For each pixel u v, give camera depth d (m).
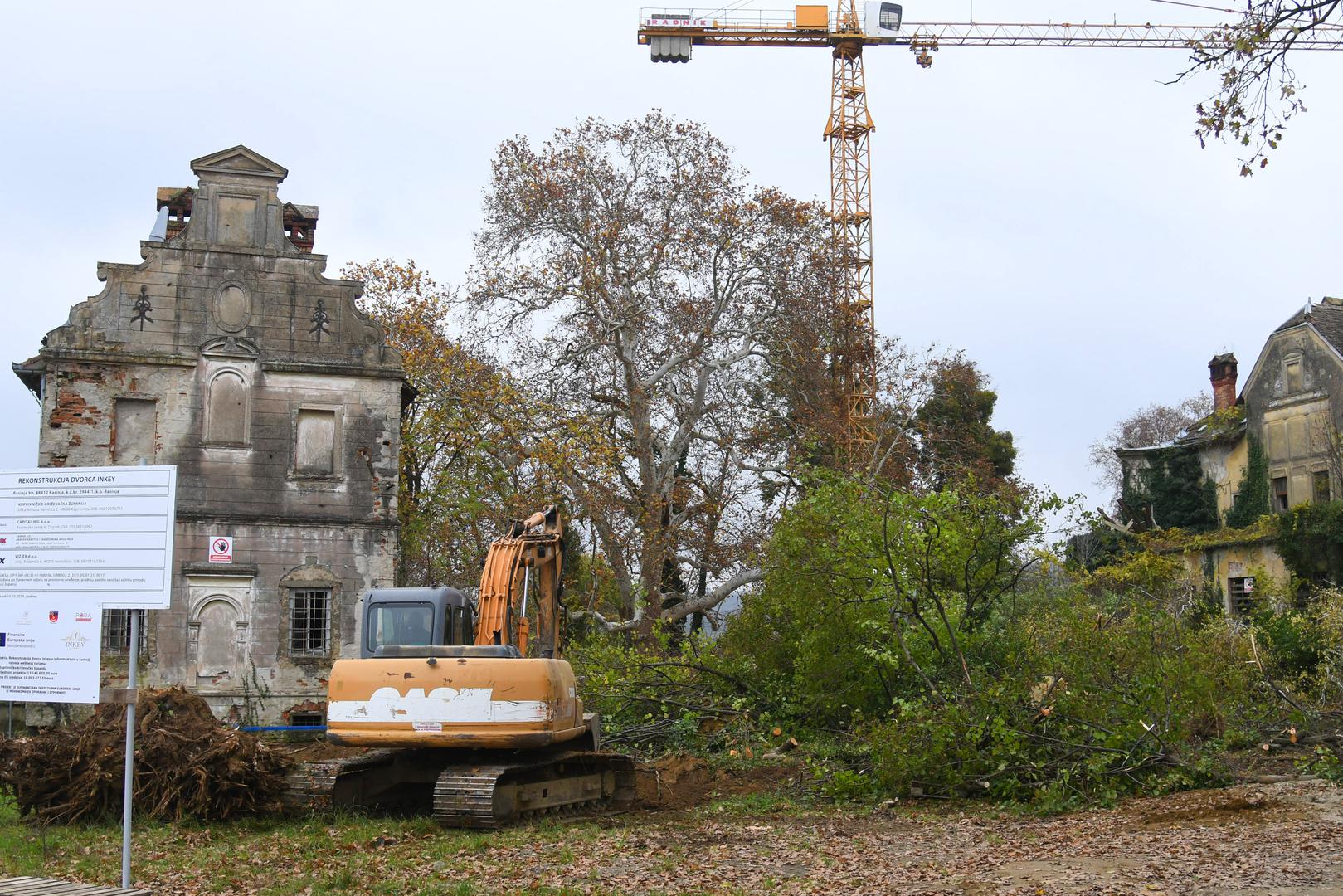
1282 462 45.19
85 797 14.47
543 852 12.58
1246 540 42.69
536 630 16.92
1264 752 18.89
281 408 27.48
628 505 40.78
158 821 14.54
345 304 28.11
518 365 42.91
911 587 20.67
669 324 43.31
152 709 15.62
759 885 10.69
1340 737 18.69
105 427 26.66
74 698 9.62
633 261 44.53
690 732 22.17
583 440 39.12
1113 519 51.16
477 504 36.91
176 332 27.22
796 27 69.00
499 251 44.72
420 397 38.25
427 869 11.79
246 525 26.89
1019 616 22.02
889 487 23.48
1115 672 16.95
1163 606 21.72
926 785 16.73
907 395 46.69
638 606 40.91
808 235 44.84
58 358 26.55
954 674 20.12
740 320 44.69
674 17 70.31
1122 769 15.85
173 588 26.34
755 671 23.73
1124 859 11.31
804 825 14.48
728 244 44.03
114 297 27.05
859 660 21.28
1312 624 29.77
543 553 16.94
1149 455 50.97
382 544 27.48
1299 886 9.80
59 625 9.73
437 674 14.56
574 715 16.19
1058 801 15.22
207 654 26.41
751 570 43.09
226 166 28.02
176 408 27.00
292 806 15.21
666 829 14.25
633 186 44.69
